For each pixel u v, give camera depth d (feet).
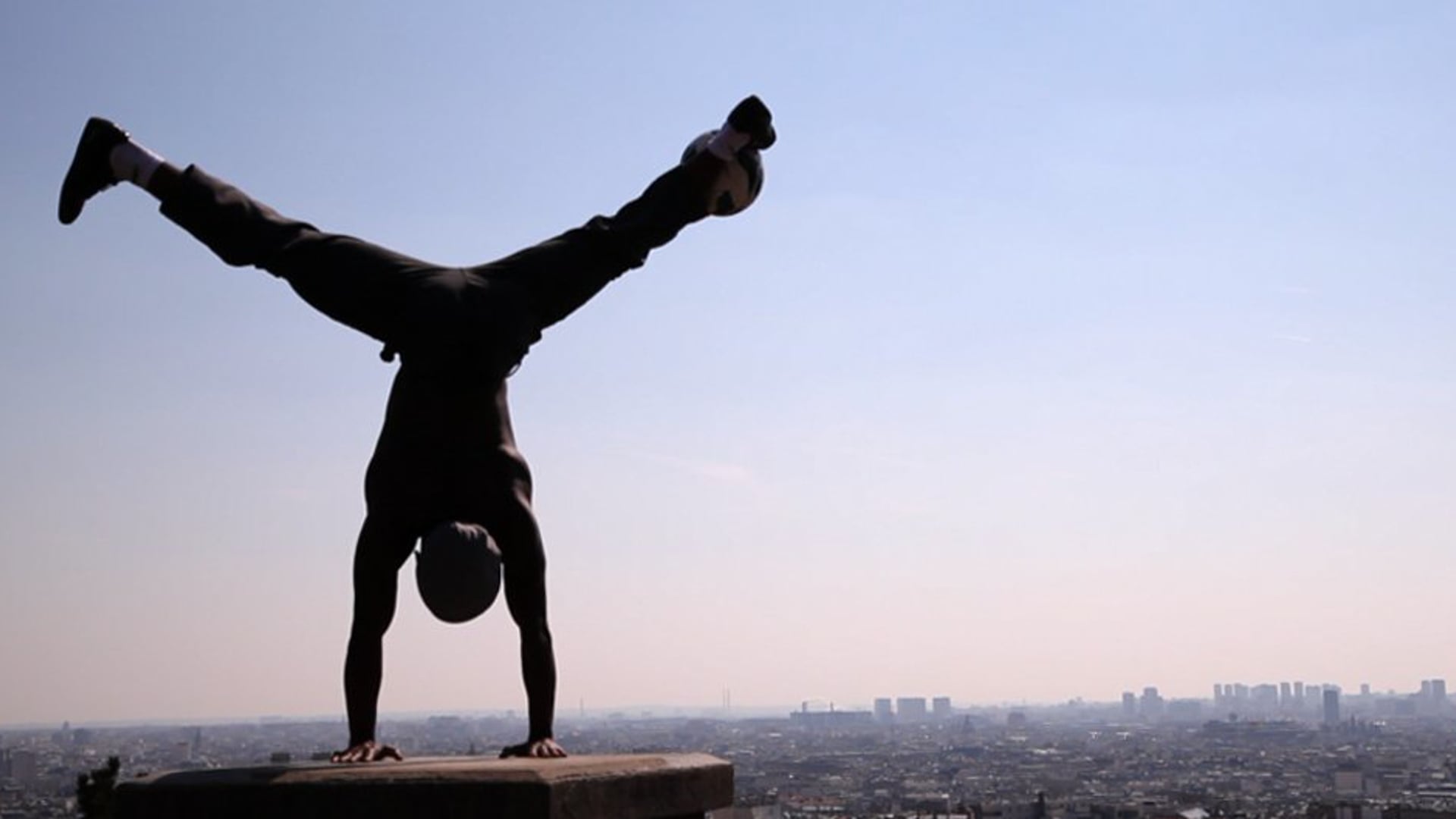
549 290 29.73
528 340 29.45
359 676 28.53
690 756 28.71
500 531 28.91
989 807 338.54
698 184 30.42
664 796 26.55
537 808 23.98
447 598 27.50
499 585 28.12
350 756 27.58
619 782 25.55
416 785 24.11
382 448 28.96
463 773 24.49
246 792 24.40
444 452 28.73
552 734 28.96
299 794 24.26
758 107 30.37
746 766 517.14
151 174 29.43
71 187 29.94
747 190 30.63
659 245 30.60
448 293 28.76
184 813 24.56
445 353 28.66
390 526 28.68
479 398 29.14
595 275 30.09
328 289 28.99
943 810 336.49
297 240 29.27
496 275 29.53
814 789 410.11
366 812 24.09
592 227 30.19
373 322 29.04
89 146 29.68
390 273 28.96
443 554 27.45
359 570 28.71
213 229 29.25
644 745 467.93
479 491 28.78
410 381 29.01
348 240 29.45
